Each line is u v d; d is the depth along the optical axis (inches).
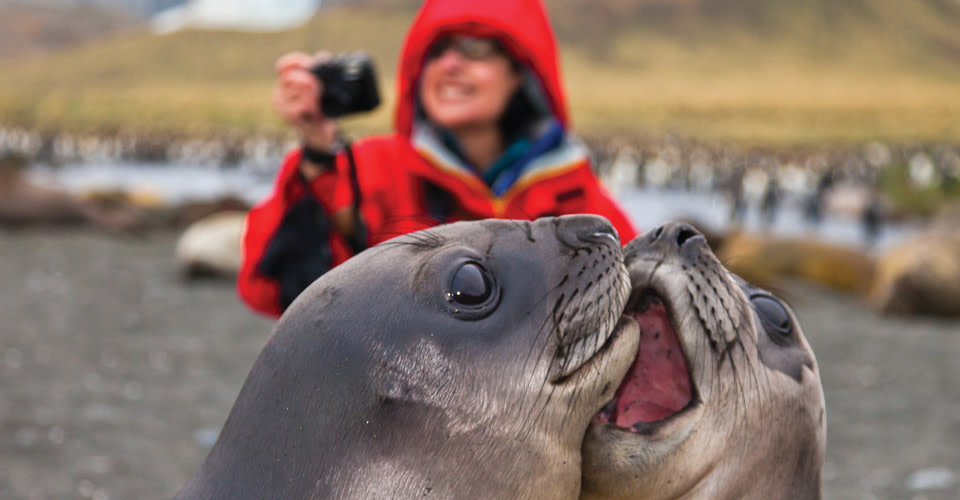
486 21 140.9
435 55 146.5
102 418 296.2
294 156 137.3
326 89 133.8
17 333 426.6
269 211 137.6
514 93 149.5
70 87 7657.5
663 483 91.4
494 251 93.7
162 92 7007.9
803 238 675.4
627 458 90.3
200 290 577.3
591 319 91.8
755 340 100.0
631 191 1857.8
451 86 144.8
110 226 852.0
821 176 1403.8
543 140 141.9
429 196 141.4
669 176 1903.3
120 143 2662.4
